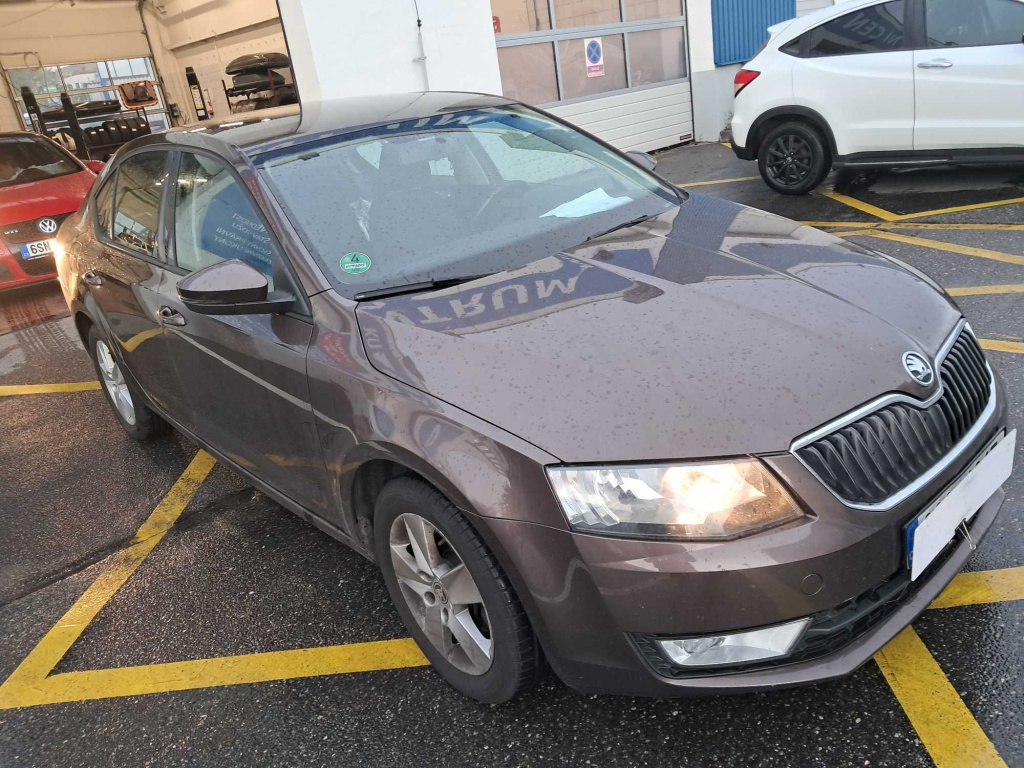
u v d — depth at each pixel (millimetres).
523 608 2064
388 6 8117
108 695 2686
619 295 2342
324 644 2770
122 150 4047
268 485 3107
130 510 3883
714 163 9977
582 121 10422
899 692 2197
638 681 1940
